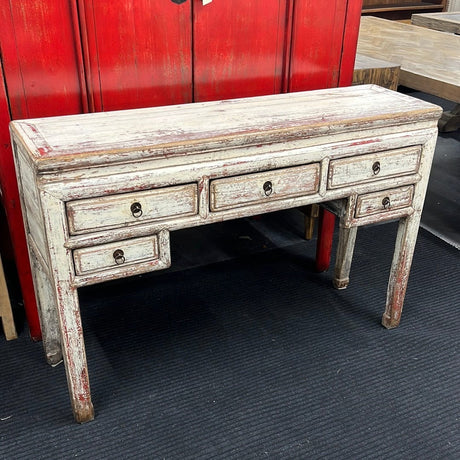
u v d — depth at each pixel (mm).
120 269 1644
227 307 2430
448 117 4352
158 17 1909
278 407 1896
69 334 1665
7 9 1686
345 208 1944
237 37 2074
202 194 1658
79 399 1780
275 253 2863
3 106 1784
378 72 2734
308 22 2166
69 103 1886
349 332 2277
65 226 1518
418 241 2955
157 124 1726
